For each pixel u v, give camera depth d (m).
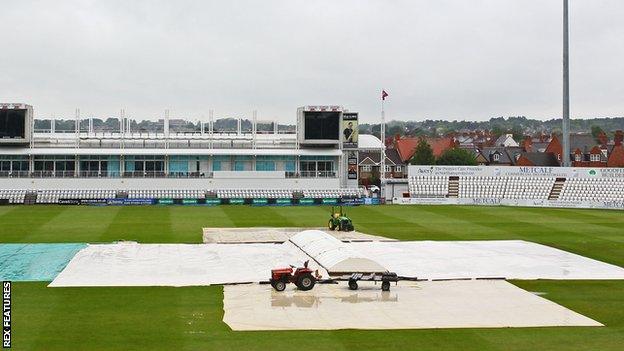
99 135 128.25
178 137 128.62
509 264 57.16
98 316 38.84
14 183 115.75
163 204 110.75
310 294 44.97
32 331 35.72
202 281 48.84
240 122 135.00
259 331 36.19
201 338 34.78
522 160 180.50
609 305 43.06
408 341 34.75
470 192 125.25
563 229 81.44
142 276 50.47
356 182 129.88
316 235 60.06
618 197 120.12
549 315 40.38
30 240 68.00
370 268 47.12
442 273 52.94
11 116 117.81
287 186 123.12
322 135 125.25
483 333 36.34
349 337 35.28
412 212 101.12
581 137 187.88
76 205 108.00
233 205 110.75
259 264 55.59
